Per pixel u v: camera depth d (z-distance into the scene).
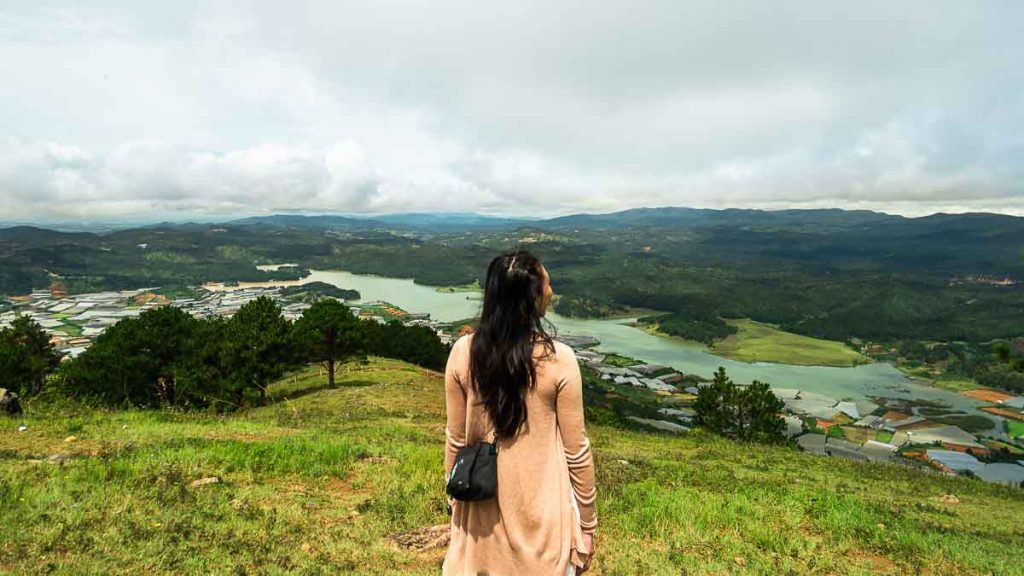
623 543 5.79
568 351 2.06
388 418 18.44
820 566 5.60
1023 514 11.88
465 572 2.13
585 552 2.15
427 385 31.00
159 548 4.36
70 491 5.51
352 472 7.70
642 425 57.75
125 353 26.20
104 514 4.97
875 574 5.62
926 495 12.61
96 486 5.74
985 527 9.41
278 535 5.01
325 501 6.29
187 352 27.42
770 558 5.72
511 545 2.03
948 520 9.47
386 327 55.03
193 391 25.95
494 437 2.07
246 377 26.34
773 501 8.36
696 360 124.00
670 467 11.34
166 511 5.23
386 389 28.33
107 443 8.20
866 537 6.75
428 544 5.18
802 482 11.68
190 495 5.79
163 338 26.86
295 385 35.09
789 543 6.23
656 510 7.02
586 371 99.06
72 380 25.73
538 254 2.09
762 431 33.03
